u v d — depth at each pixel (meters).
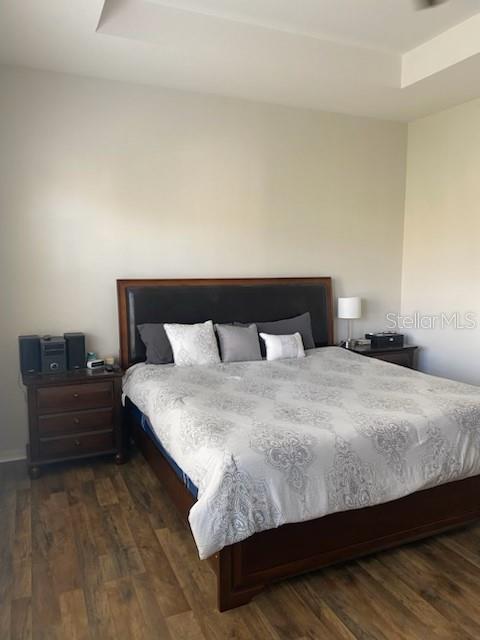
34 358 3.53
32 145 3.61
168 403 2.88
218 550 2.01
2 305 3.63
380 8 3.09
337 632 2.00
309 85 3.88
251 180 4.38
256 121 4.34
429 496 2.57
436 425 2.54
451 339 4.68
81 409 3.48
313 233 4.73
